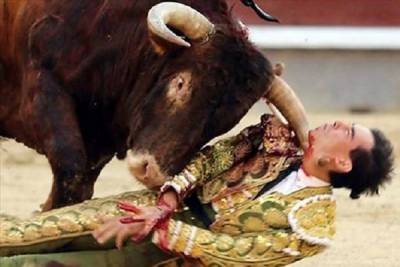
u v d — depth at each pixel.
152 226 10.67
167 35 11.61
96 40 12.99
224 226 11.09
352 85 29.42
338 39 29.33
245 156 11.41
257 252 10.83
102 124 13.32
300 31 29.45
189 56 11.91
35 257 11.15
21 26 13.44
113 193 20.23
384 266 15.53
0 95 13.84
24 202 19.39
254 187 11.15
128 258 11.30
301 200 10.94
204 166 11.34
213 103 11.66
